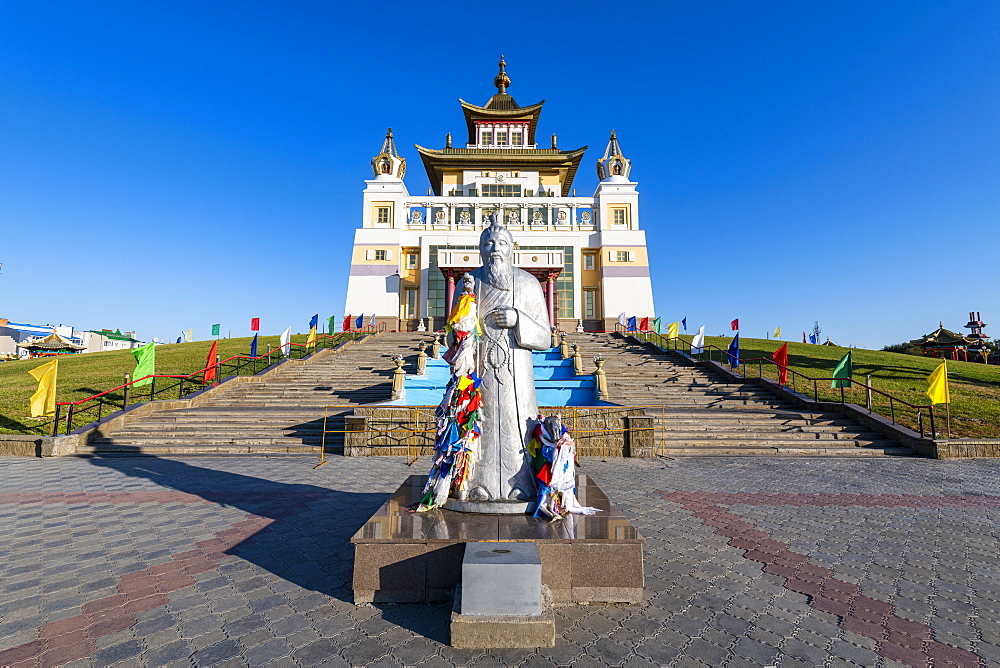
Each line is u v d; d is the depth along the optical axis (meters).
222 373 23.83
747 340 34.25
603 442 13.14
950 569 5.46
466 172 42.78
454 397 5.48
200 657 3.70
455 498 5.40
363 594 4.55
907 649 3.83
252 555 5.81
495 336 5.64
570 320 38.53
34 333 67.19
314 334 26.53
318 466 11.65
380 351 25.55
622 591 4.52
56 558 5.72
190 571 5.34
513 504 5.22
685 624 4.19
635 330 34.38
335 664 3.60
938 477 10.51
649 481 10.03
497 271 5.77
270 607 4.50
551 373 21.28
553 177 43.00
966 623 4.25
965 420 15.48
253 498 8.54
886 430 14.24
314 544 6.19
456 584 4.52
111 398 18.97
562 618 4.28
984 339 43.53
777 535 6.59
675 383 19.78
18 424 15.47
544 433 5.41
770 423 15.02
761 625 4.19
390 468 11.41
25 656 3.71
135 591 4.84
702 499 8.55
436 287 38.88
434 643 3.88
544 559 4.53
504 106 47.91
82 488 9.30
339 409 16.55
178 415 15.68
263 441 14.08
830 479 10.26
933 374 13.63
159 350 31.89
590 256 40.78
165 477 10.35
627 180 40.81
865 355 28.45
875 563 5.62
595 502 5.75
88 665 3.60
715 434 14.38
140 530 6.75
